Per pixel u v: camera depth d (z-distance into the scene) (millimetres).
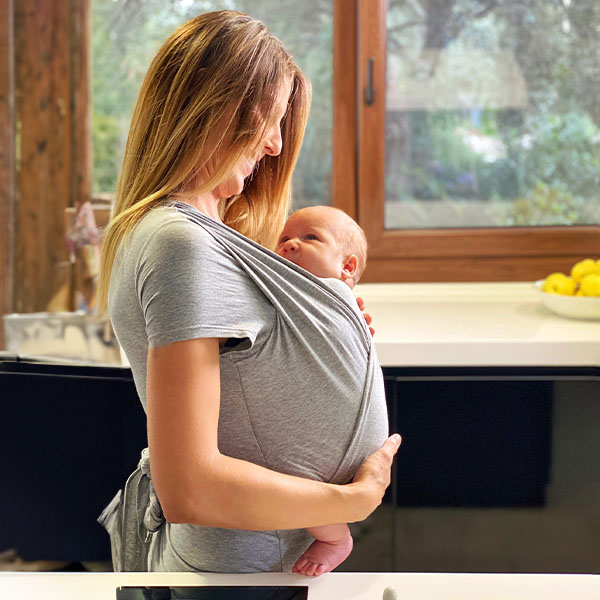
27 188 2469
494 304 2434
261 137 919
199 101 879
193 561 964
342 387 917
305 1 2482
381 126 2490
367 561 2057
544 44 2465
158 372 804
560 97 2488
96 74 2488
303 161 2574
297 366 889
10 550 1992
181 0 2475
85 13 2441
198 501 805
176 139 884
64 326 2010
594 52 2459
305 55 2514
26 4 2418
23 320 2016
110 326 1997
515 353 1963
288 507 840
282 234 1301
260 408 888
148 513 1043
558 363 1968
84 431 1973
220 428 894
